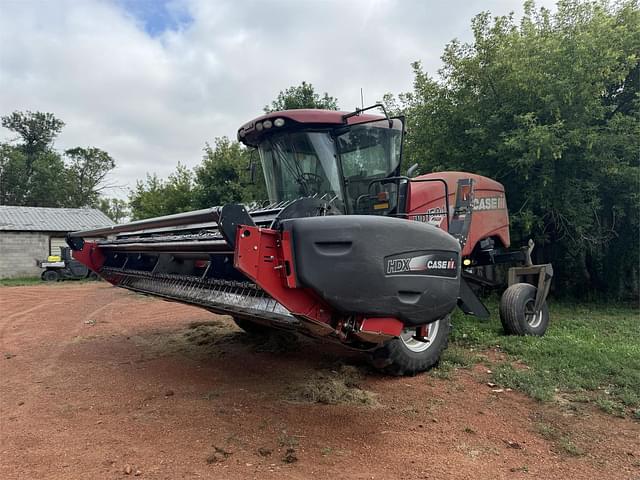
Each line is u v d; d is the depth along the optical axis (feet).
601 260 38.99
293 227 10.98
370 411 13.21
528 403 13.84
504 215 25.95
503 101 34.63
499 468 10.09
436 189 20.26
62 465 10.29
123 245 19.45
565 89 30.22
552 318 28.58
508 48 33.22
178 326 26.68
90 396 14.85
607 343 20.70
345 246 11.30
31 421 12.92
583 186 33.04
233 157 66.39
